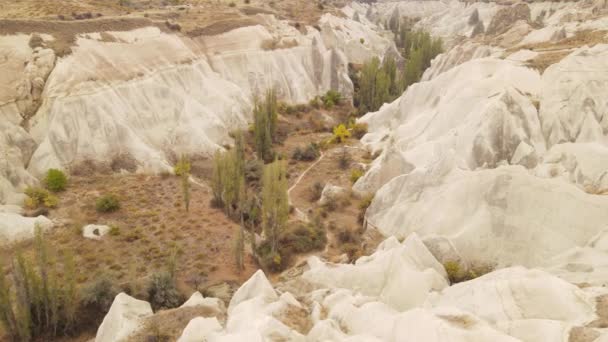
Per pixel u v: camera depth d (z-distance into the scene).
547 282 24.36
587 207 32.56
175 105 61.94
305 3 124.31
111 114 54.28
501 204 34.91
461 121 52.34
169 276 34.12
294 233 41.56
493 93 51.66
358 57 107.50
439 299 27.59
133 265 36.84
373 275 31.83
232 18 85.19
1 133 46.78
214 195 47.72
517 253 32.94
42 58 53.34
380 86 79.94
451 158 40.53
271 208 38.75
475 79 57.06
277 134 68.94
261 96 77.94
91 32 60.50
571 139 46.56
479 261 33.69
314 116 77.88
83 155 50.69
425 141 52.97
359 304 28.00
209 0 108.38
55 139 49.78
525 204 34.09
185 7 93.38
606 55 51.28
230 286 35.69
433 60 90.50
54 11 71.88
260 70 80.12
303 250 39.94
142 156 53.41
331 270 33.38
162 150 57.47
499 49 74.75
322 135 71.31
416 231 38.06
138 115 57.75
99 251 38.28
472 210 36.25
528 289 24.48
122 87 57.88
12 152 46.09
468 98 53.16
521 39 80.62
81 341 30.39
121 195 47.53
